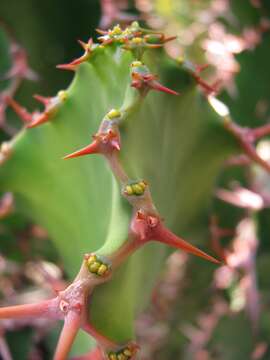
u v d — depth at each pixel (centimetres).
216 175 13
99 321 9
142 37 11
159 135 11
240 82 18
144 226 9
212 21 19
